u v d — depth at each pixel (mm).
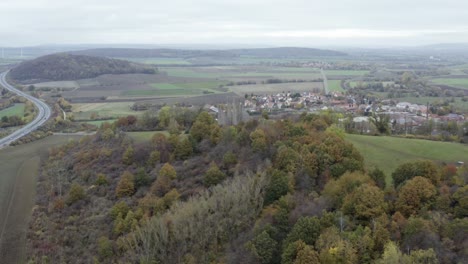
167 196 95875
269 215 74688
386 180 88750
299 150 95688
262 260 64500
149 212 94250
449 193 68875
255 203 81312
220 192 86000
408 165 79938
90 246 92625
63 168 140500
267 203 81125
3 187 132000
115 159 131375
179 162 118000
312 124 122812
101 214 102438
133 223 90438
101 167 129000
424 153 107688
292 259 60281
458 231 58250
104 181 117250
